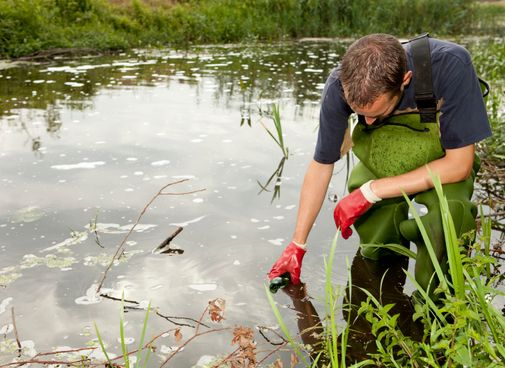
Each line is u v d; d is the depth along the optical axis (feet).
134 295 7.42
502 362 5.27
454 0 43.34
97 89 19.65
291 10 39.65
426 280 7.45
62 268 8.00
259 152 12.96
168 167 11.87
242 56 28.73
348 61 6.24
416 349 5.78
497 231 9.22
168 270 8.02
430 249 5.80
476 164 8.44
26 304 7.16
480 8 48.52
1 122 15.05
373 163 8.14
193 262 8.25
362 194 7.68
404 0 42.65
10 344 6.42
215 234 9.05
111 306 7.18
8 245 8.57
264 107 17.28
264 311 7.17
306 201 7.95
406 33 41.98
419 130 7.64
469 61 6.84
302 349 6.47
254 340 6.60
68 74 22.48
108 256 8.34
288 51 31.12
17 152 12.62
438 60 6.70
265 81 21.66
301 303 7.38
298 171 11.80
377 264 8.39
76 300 7.28
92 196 10.35
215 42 34.60
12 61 25.62
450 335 5.65
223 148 13.19
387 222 8.27
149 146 13.21
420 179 7.36
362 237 8.59
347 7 39.81
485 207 10.11
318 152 7.82
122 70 23.65
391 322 5.64
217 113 16.44
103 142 13.46
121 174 11.43
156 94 18.98
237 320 6.96
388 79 6.04
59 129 14.51
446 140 7.15
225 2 39.55
